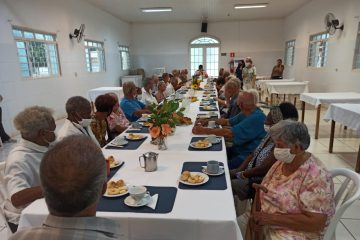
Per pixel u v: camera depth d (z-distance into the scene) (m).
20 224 1.20
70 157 0.65
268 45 11.64
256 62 11.84
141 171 1.65
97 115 2.48
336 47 6.64
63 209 0.65
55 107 6.36
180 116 2.05
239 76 9.99
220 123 2.89
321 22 7.56
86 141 0.71
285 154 1.30
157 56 12.34
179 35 12.02
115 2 8.15
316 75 7.88
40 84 5.79
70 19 7.08
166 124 1.96
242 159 2.31
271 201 1.37
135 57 12.46
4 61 4.78
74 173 0.64
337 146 4.05
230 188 1.40
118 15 10.30
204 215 1.16
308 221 1.22
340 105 3.61
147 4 8.47
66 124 1.93
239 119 2.82
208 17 10.92
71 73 7.12
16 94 5.07
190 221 1.14
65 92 6.81
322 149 3.94
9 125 4.88
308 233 1.28
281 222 1.27
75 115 1.92
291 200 1.30
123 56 11.58
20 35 5.30
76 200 0.64
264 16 10.96
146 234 1.17
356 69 5.75
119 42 10.92
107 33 9.70
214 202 1.26
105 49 9.52
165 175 1.58
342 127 5.13
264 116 2.33
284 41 11.35
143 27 12.14
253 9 9.52
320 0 7.59
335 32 6.67
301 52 9.24
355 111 3.15
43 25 5.92
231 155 2.44
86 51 8.20
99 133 2.50
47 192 0.64
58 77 6.49
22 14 5.24
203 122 2.81
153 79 4.91
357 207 2.36
